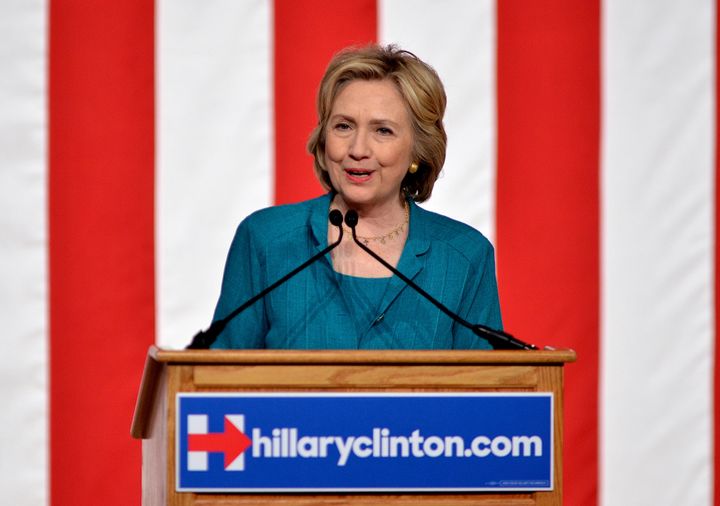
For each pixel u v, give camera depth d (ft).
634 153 38.65
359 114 24.85
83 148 36.99
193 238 37.50
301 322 24.95
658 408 38.58
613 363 38.52
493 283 26.76
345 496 19.13
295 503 18.99
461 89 38.47
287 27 38.04
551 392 19.56
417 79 25.23
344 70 25.40
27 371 36.73
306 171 38.01
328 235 25.98
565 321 38.45
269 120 37.91
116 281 37.17
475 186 38.40
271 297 25.27
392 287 25.05
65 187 36.91
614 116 38.65
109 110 37.11
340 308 25.12
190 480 18.69
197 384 19.10
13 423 36.68
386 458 19.11
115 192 37.17
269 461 18.85
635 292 38.55
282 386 19.27
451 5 38.50
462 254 26.17
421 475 19.17
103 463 37.17
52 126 36.86
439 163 26.66
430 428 19.21
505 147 38.52
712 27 38.78
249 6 37.88
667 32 38.81
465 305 26.02
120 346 37.19
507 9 38.63
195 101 37.58
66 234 36.91
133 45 37.32
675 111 38.70
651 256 38.58
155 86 37.40
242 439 18.80
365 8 38.34
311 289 25.25
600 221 38.52
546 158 38.50
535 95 38.58
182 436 18.69
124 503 37.29
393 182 25.22
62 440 36.96
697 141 38.65
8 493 36.68
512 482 19.38
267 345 25.17
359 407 19.06
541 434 19.47
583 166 38.52
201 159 37.60
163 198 37.40
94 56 37.09
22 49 36.78
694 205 38.58
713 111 38.65
